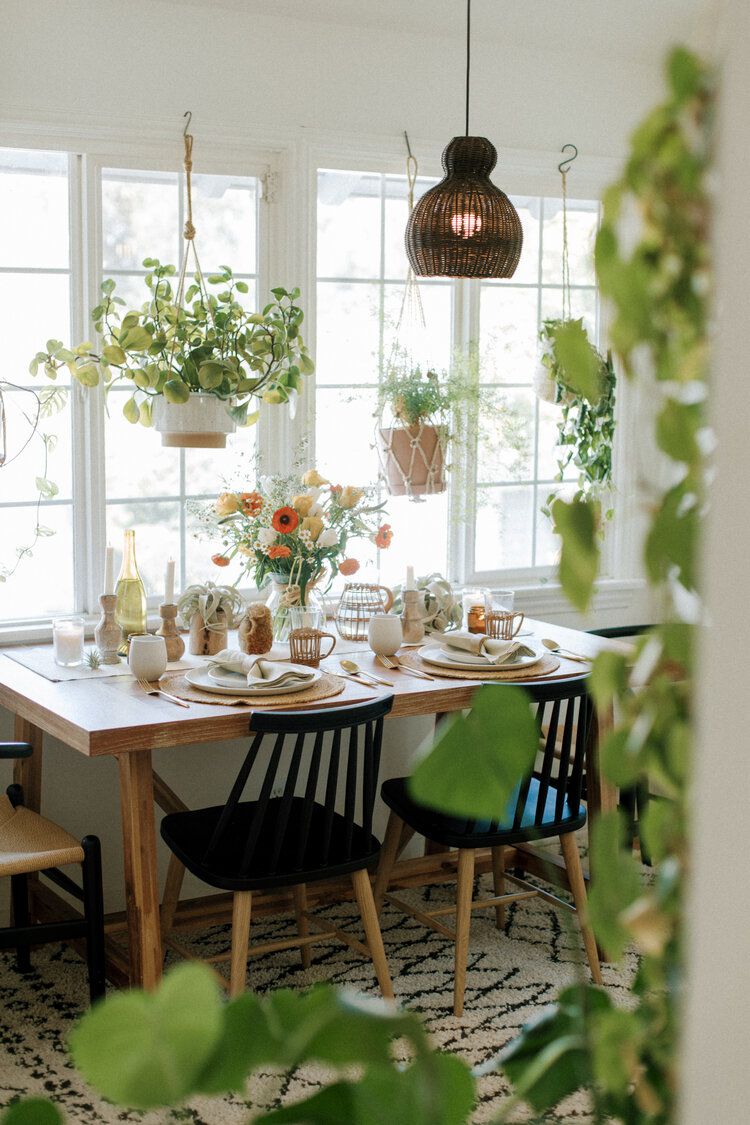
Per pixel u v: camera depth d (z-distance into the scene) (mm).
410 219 3189
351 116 3795
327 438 3971
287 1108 486
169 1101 418
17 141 3412
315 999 476
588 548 508
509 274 3205
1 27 3293
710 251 406
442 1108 535
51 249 3537
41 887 3307
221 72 3586
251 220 3777
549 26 3951
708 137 433
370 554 4090
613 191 459
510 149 4051
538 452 4340
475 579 4250
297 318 3549
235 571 3844
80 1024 417
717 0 384
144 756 2662
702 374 452
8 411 3500
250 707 2787
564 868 3359
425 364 4086
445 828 2975
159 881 3641
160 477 3717
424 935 3484
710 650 376
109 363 3318
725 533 369
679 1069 394
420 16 3785
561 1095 580
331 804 2736
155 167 3594
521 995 3074
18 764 3287
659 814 520
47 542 3605
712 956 379
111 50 3436
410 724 4000
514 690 505
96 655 3170
